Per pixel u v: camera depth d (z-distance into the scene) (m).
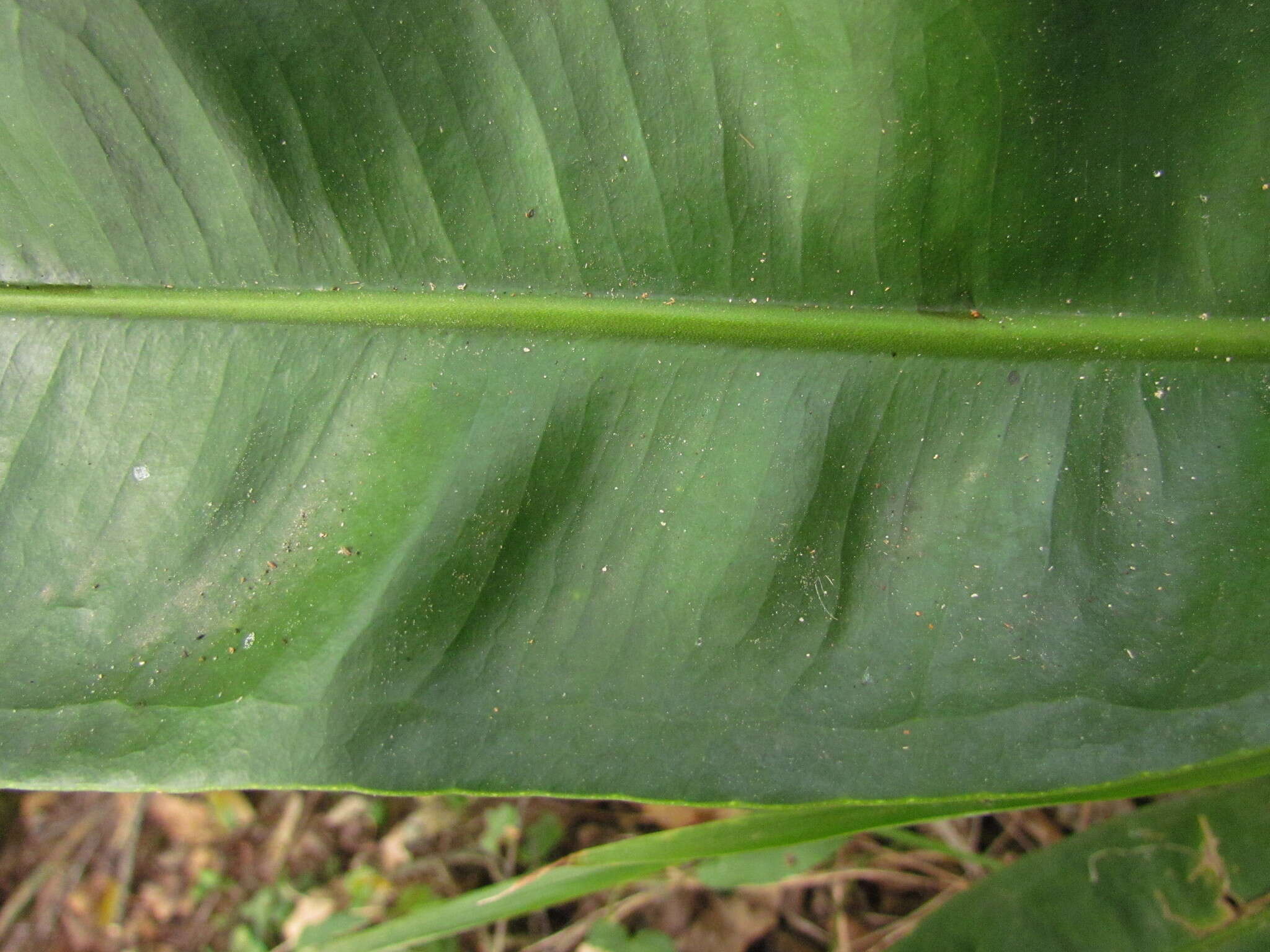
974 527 0.17
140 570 0.18
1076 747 0.16
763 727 0.16
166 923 0.29
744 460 0.17
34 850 0.30
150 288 0.18
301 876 0.29
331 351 0.18
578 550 0.17
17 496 0.18
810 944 0.26
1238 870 0.19
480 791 0.17
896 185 0.17
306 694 0.17
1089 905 0.19
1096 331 0.17
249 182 0.18
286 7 0.17
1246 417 0.17
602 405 0.18
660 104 0.17
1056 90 0.16
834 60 0.16
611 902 0.27
